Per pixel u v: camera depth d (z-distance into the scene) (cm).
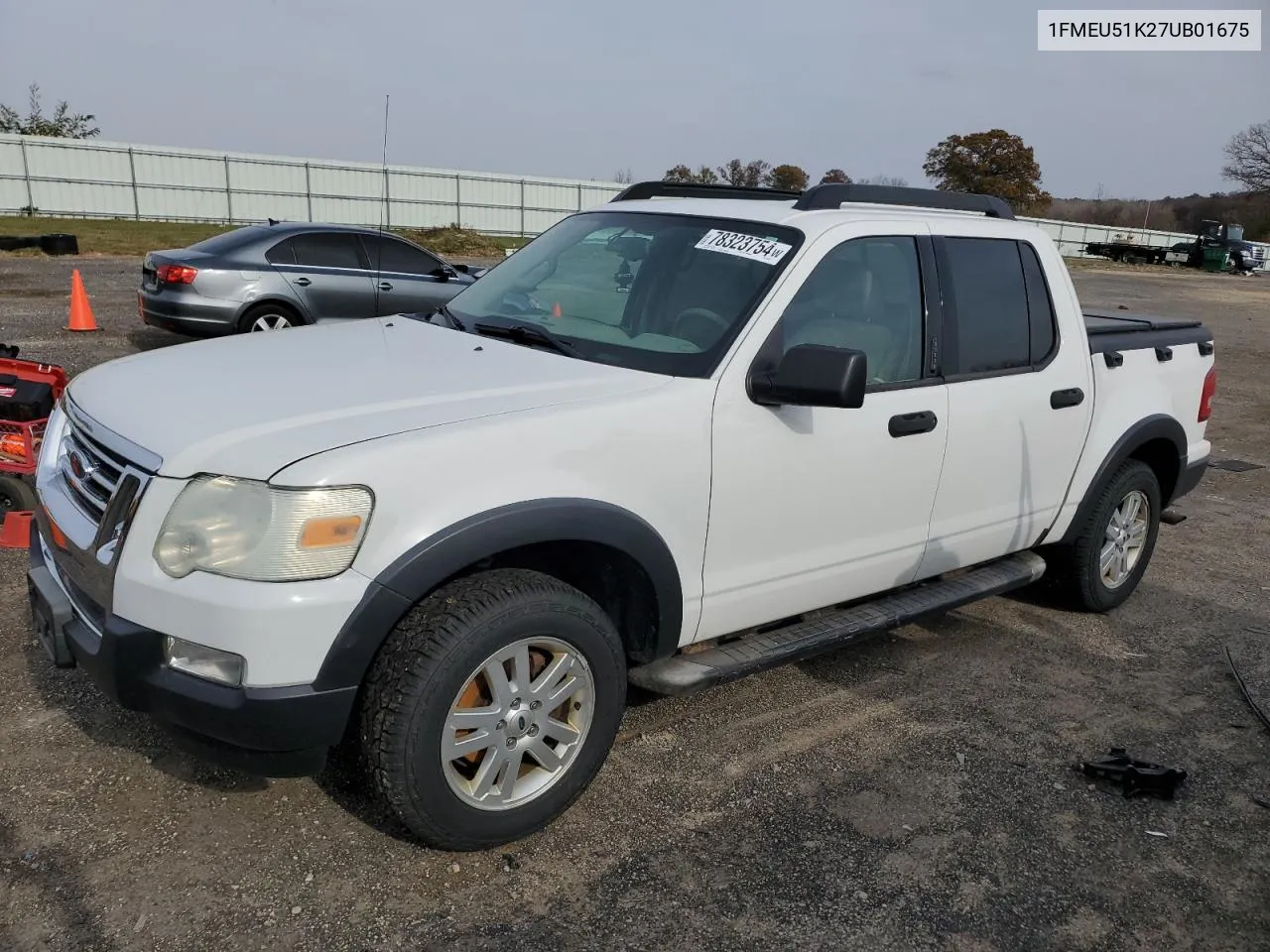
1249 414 1106
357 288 1024
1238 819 337
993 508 420
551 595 281
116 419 284
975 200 431
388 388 294
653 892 281
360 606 251
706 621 331
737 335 323
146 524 252
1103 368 462
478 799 282
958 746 373
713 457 314
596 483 289
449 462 263
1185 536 655
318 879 276
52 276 1794
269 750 254
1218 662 460
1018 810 333
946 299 391
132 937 251
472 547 263
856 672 431
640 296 357
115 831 290
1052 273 441
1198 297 2905
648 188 452
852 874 294
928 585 419
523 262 415
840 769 352
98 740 334
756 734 372
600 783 332
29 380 493
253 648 244
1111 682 435
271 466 247
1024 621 499
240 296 966
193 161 3891
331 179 4153
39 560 313
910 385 373
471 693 279
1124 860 311
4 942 246
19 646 392
